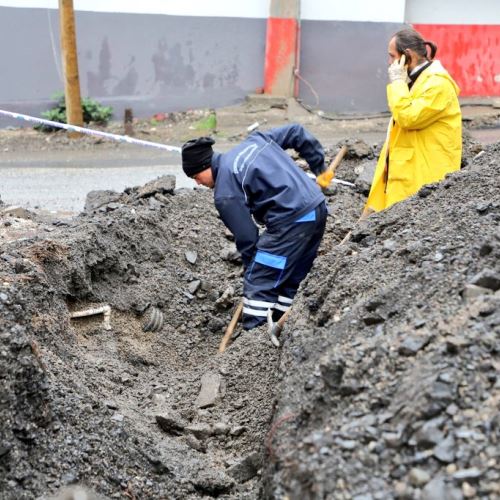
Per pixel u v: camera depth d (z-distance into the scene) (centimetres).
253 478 530
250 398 618
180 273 858
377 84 2173
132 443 525
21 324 507
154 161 1745
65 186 1497
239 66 2153
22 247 718
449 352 379
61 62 2062
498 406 348
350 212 978
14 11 2017
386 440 353
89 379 626
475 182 672
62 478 457
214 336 796
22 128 2067
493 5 2158
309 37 2152
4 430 439
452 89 776
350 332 472
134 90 2120
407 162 793
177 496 501
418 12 2192
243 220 664
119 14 2062
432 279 477
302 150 735
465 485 323
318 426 401
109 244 808
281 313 722
